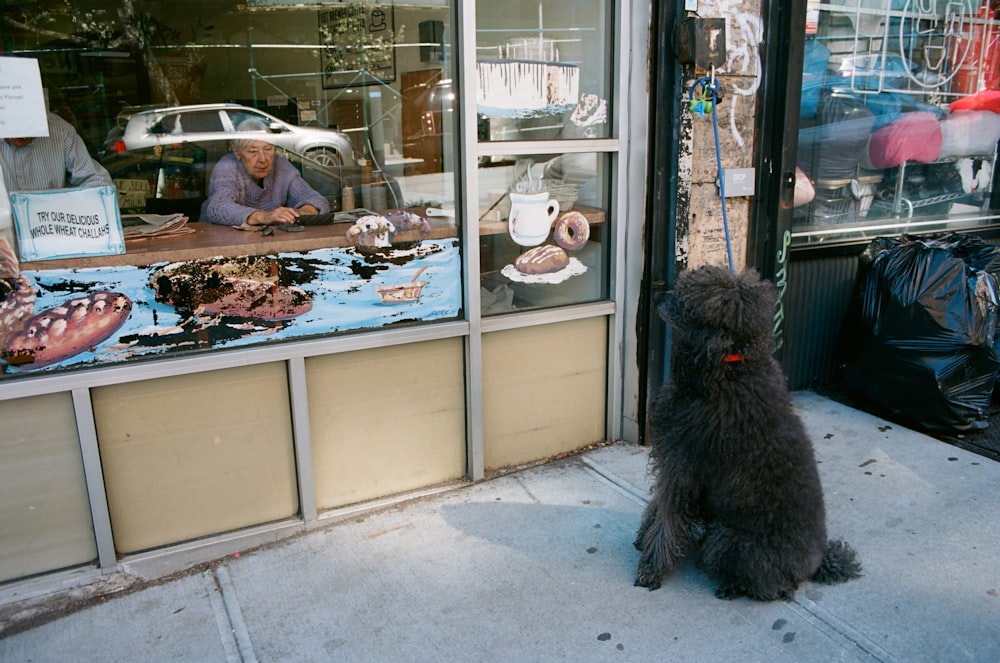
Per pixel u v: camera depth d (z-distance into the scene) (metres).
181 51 3.21
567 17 3.28
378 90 3.27
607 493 3.29
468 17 2.95
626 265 3.58
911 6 4.59
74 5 2.81
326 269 2.91
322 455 3.04
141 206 3.03
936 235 4.47
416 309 3.13
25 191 2.45
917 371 3.79
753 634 2.41
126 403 2.64
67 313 2.54
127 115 3.05
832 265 4.49
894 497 3.25
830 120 4.48
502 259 3.34
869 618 2.47
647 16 3.26
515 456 3.54
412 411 3.20
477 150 3.09
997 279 3.89
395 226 3.01
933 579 2.67
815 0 4.18
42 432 2.54
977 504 3.18
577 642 2.38
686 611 2.53
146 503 2.75
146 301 2.64
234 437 2.85
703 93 3.25
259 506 2.96
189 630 2.46
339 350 2.94
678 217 3.44
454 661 2.30
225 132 3.21
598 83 3.41
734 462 2.39
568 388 3.62
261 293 2.80
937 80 4.88
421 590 2.65
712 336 2.34
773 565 2.47
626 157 3.46
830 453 3.68
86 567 2.70
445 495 3.28
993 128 5.22
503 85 3.17
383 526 3.05
